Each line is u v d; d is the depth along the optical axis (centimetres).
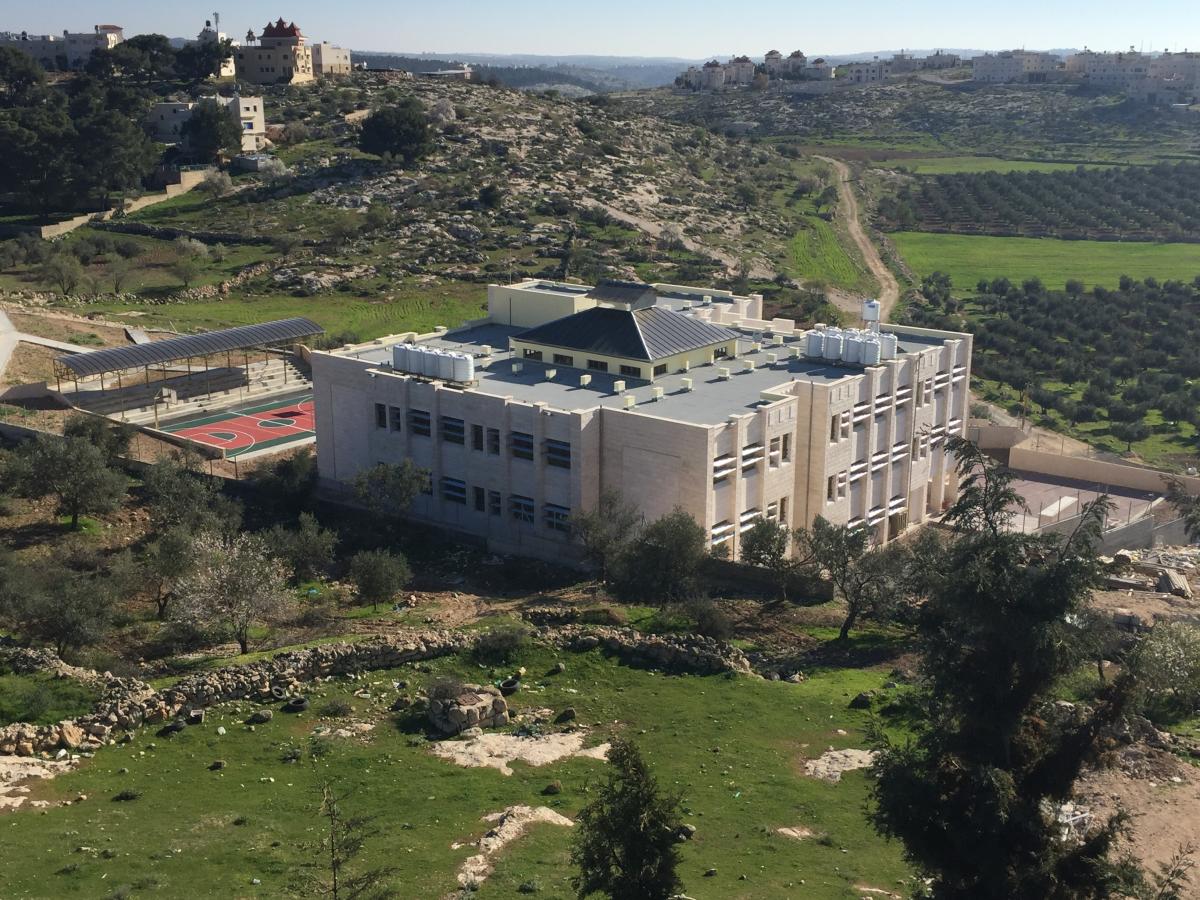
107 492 9694
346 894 4141
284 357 16362
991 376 18100
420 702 6184
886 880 4794
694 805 5312
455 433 10250
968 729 4447
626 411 9394
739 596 8338
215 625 7125
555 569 9212
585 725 6119
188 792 5184
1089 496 12506
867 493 10769
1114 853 5009
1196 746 6141
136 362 13375
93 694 5900
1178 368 18188
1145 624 7838
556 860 4638
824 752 5966
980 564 4353
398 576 8194
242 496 10919
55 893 4184
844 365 11019
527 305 12588
